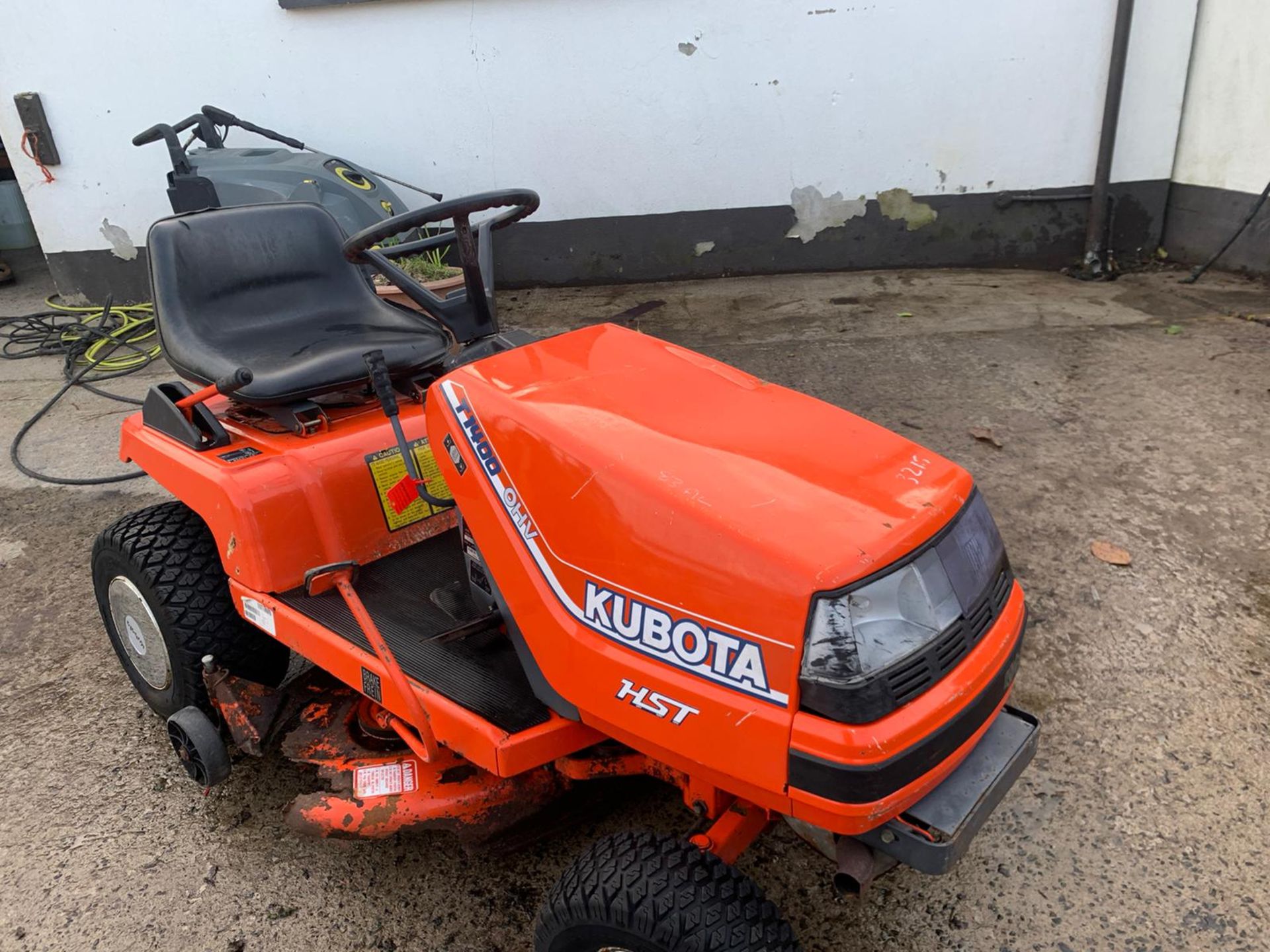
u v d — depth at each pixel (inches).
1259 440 159.6
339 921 86.9
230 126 251.6
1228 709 105.0
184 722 94.2
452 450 74.8
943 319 229.8
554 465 66.9
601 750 77.7
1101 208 257.4
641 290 270.5
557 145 261.4
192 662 98.7
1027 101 255.1
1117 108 249.3
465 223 82.3
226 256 108.4
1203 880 86.2
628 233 271.6
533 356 78.3
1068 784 96.9
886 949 82.1
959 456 160.1
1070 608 122.1
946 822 61.8
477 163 264.2
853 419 73.1
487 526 72.5
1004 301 242.2
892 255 274.4
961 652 63.3
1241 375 185.8
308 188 211.0
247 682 97.2
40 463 179.5
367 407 102.5
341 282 116.1
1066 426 169.0
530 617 70.5
